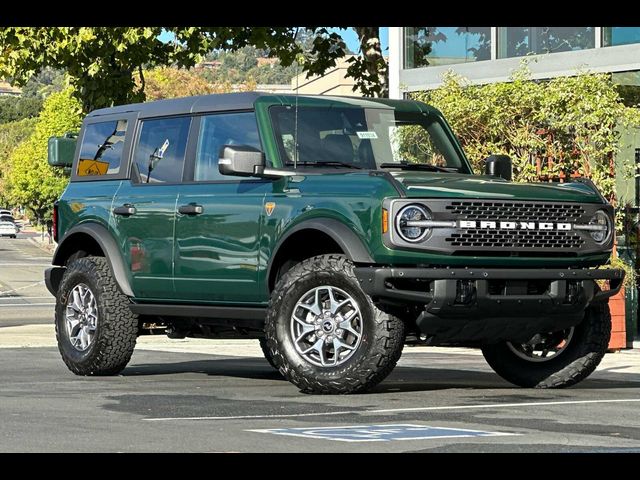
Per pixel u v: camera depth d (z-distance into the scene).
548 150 16.25
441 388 10.09
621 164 16.20
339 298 9.27
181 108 11.02
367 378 9.09
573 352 10.13
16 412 8.14
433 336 9.29
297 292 9.33
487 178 10.07
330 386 9.16
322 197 9.45
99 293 11.35
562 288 9.46
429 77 19.19
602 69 16.86
